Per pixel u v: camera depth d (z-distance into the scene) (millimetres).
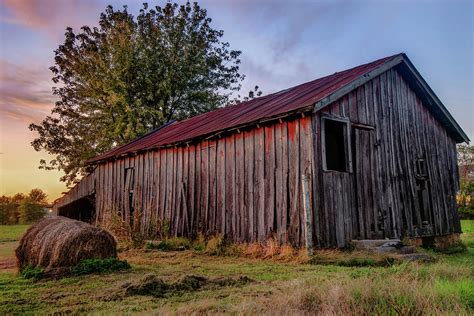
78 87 33844
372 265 9320
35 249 8531
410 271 6895
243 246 12352
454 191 16734
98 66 32594
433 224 15102
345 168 12273
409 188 14336
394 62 14125
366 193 12602
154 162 17469
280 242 11570
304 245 10867
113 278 7750
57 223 8992
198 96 33656
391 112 14320
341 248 11266
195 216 14891
